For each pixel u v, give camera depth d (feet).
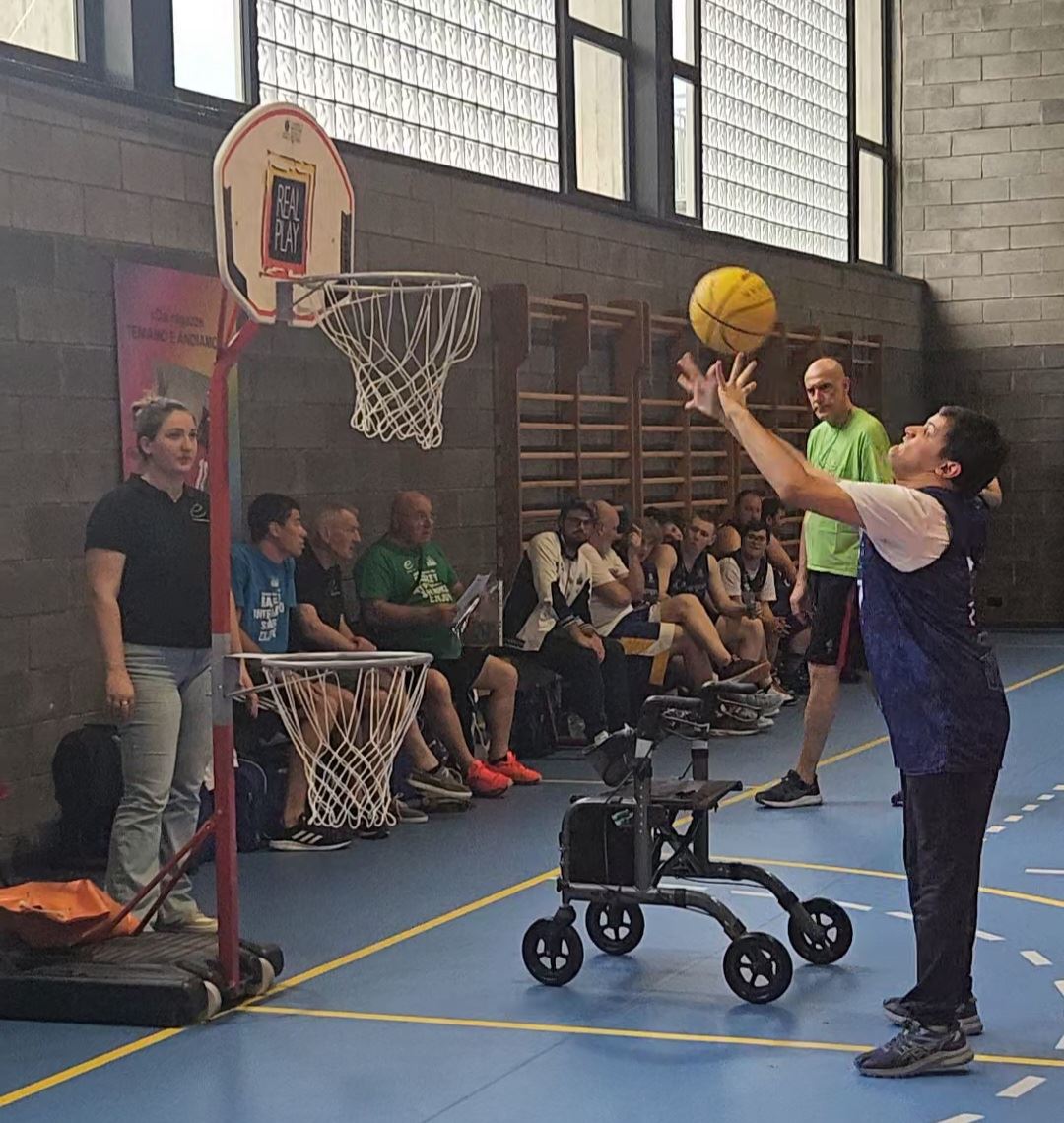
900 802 22.38
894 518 12.36
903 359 46.75
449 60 29.17
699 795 15.23
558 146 32.45
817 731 22.59
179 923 16.39
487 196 29.01
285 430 24.31
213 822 14.73
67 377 20.21
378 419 20.21
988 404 47.39
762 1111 11.98
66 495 20.24
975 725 12.45
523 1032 13.82
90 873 19.67
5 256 19.35
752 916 17.20
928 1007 12.75
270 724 21.42
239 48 24.23
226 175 14.03
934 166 47.50
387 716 15.78
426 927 17.11
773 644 33.32
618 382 33.06
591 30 33.53
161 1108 12.29
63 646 20.26
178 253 22.00
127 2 21.76
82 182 20.43
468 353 19.70
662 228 34.86
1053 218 46.50
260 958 15.10
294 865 19.95
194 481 22.17
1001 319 47.16
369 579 23.94
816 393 22.31
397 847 20.88
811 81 43.14
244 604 20.51
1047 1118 11.75
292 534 20.94
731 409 12.67
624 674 28.27
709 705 15.79
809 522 22.34
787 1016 14.10
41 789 19.99
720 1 38.60
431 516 24.48
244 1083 12.78
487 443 29.22
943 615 12.57
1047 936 16.38
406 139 28.02
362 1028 14.01
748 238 40.06
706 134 38.06
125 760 16.26
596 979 15.24
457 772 24.35
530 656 27.12
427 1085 12.67
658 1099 12.26
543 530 30.76
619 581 28.71
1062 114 46.24
